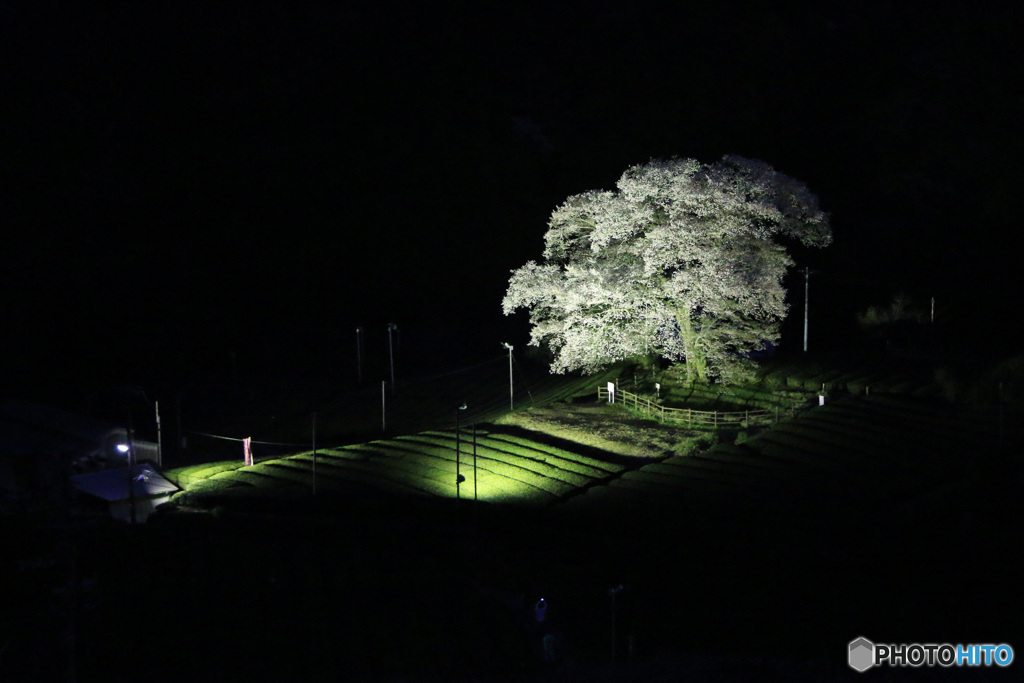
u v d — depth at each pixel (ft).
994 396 168.96
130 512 152.05
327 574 119.14
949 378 180.75
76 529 139.54
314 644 99.71
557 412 188.96
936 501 132.16
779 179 176.35
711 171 176.35
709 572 112.98
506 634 101.19
